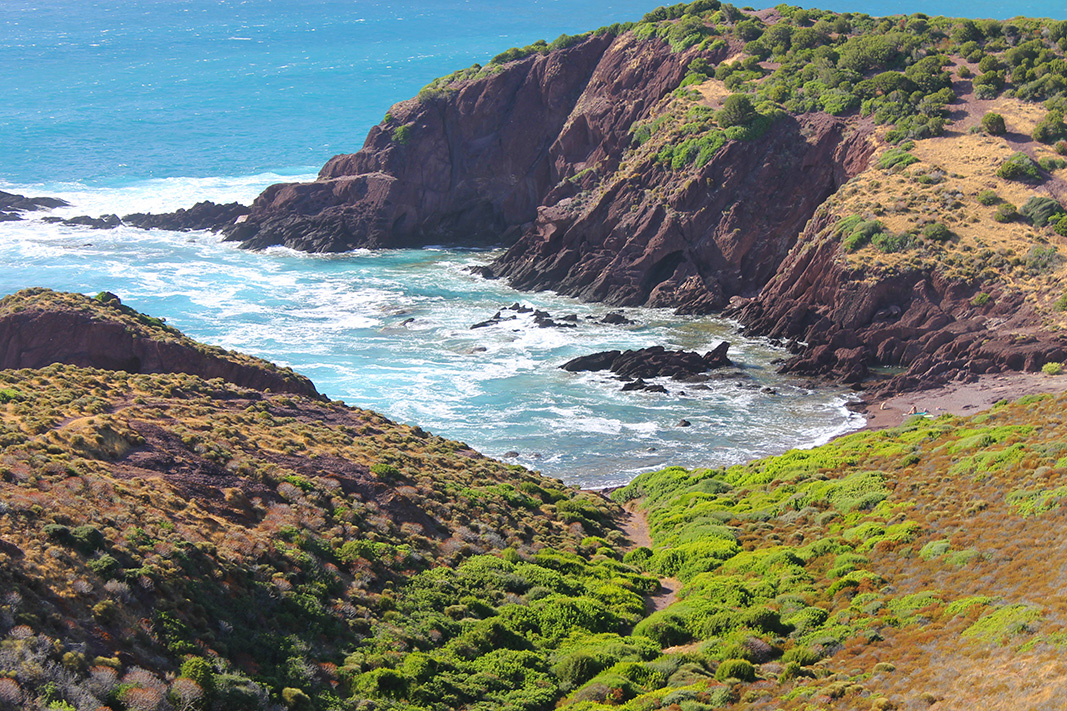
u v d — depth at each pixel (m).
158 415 49.84
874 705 30.16
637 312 110.88
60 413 45.28
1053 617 33.09
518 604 42.06
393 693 32.28
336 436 57.38
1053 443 53.84
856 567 45.88
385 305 112.69
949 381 84.81
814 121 118.19
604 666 37.16
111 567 30.58
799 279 102.94
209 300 113.00
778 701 32.50
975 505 49.00
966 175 105.38
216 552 35.34
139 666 27.58
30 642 25.59
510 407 83.75
